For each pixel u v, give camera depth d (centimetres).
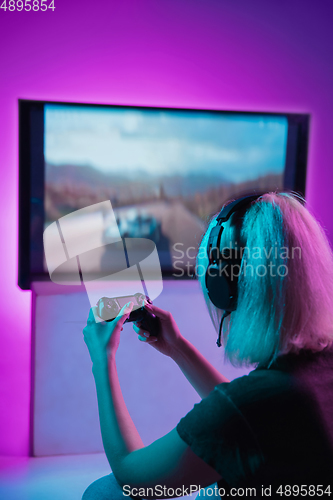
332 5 203
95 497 78
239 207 66
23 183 181
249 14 197
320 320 57
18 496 157
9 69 180
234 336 60
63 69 184
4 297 186
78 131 184
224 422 50
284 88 202
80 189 185
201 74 195
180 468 52
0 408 188
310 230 60
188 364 88
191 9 191
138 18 188
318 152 207
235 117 195
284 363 56
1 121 181
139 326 87
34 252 184
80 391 190
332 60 205
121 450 60
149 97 191
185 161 193
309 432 49
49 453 189
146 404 196
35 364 186
